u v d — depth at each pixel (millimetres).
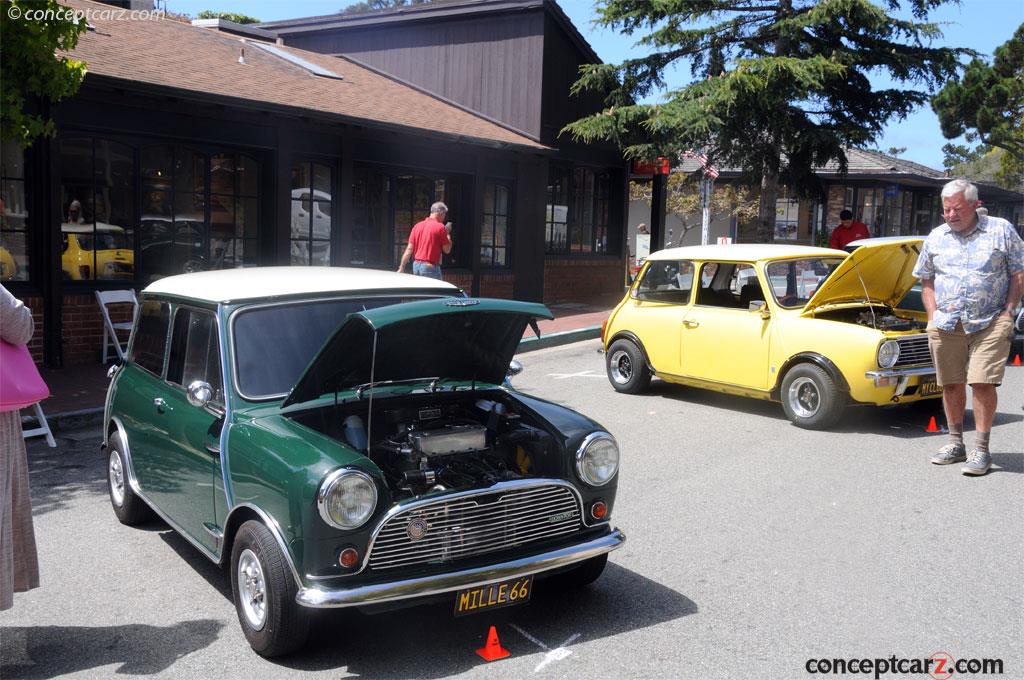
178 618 4344
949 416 6949
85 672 3801
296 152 13125
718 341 9055
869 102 19078
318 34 21391
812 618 4324
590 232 21062
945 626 4223
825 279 8766
